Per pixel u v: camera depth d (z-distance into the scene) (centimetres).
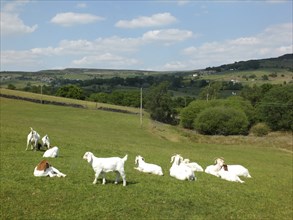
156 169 3003
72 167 2845
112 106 13925
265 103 13250
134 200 2131
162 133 8881
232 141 9275
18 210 1820
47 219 1756
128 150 4800
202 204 2272
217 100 14062
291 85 13588
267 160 6200
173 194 2367
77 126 8162
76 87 17925
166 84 15500
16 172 2495
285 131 12900
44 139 3791
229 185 2956
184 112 13725
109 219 1834
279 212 2422
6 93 12669
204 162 4566
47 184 2259
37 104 11262
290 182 3734
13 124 6088
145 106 15375
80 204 1975
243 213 2250
